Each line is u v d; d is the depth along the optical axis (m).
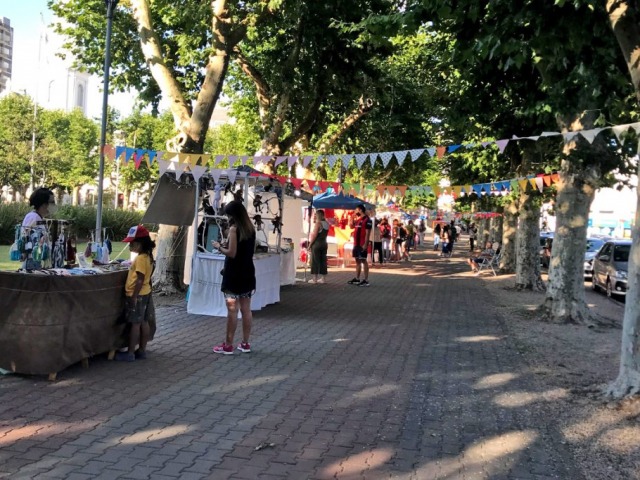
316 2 13.85
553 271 11.02
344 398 5.81
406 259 29.45
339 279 18.06
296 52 15.55
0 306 5.82
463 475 4.14
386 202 33.53
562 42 6.65
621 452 4.59
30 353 5.79
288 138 17.17
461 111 13.02
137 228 6.90
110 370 6.44
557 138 12.29
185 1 12.91
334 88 17.88
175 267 12.15
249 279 7.36
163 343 7.88
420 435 4.90
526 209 16.28
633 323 5.71
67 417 4.95
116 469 4.00
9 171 42.38
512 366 7.45
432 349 8.30
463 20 7.07
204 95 11.80
